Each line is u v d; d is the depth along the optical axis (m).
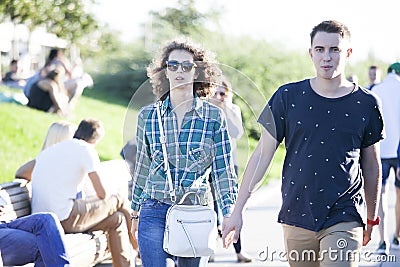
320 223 4.88
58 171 6.88
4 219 6.48
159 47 4.96
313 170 4.88
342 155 4.87
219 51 23.84
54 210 6.85
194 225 4.71
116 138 18.77
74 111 20.70
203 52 4.87
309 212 4.90
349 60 5.02
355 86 4.96
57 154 6.94
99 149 16.81
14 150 13.95
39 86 17.17
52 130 7.42
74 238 6.70
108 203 6.99
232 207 4.82
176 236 4.70
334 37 4.86
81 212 6.87
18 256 5.91
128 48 29.77
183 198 4.75
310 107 4.91
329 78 4.86
